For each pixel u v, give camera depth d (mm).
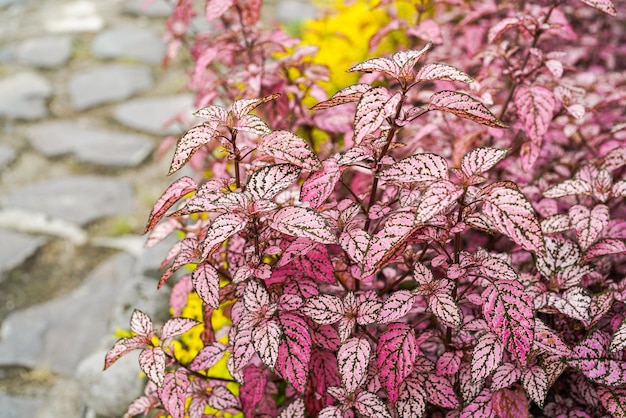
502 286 853
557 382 972
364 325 899
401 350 861
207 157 1302
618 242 935
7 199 1903
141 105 2311
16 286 1617
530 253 1022
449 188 821
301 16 2701
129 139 2139
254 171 904
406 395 895
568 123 1129
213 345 948
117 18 2998
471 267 866
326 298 885
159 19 2971
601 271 1011
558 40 1391
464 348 919
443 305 856
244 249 908
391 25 1236
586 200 1050
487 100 1050
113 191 1921
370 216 893
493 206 821
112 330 1316
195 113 878
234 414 1077
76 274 1646
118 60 2611
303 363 857
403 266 954
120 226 1794
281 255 913
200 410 948
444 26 1462
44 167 2039
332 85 1516
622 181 961
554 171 1122
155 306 1322
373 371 911
